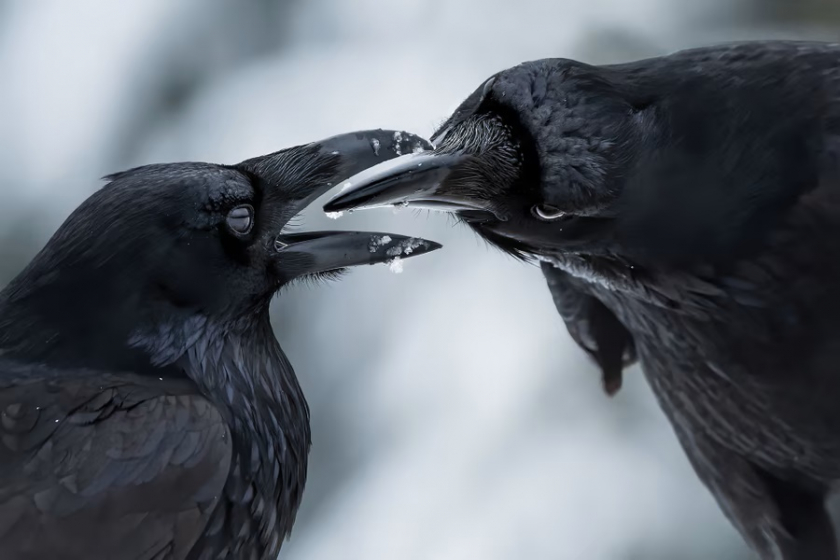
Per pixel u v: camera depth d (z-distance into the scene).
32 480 9.27
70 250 9.84
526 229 10.77
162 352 9.92
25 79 15.71
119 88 15.58
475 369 13.88
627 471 13.77
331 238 10.52
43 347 9.77
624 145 10.58
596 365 13.08
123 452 9.46
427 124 14.48
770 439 11.77
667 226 10.73
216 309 10.07
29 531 9.17
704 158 10.64
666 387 12.17
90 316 9.81
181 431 9.65
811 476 11.95
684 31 15.07
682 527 13.71
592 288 12.30
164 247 9.86
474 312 13.98
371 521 13.60
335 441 13.95
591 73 10.70
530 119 10.54
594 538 13.56
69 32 15.63
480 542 13.43
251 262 10.15
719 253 10.81
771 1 15.28
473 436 13.73
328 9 15.38
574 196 10.51
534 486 13.60
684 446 12.49
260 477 10.17
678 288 11.06
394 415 13.91
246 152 14.78
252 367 10.29
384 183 10.43
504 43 14.91
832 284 10.81
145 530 9.45
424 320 14.05
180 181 9.91
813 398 11.27
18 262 15.52
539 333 13.88
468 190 10.55
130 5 15.71
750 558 13.80
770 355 11.17
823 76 10.83
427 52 14.94
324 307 14.22
